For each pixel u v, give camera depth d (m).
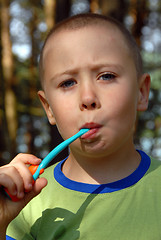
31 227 1.25
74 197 1.21
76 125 1.11
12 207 1.12
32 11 7.61
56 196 1.25
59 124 1.17
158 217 1.10
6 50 7.22
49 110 1.34
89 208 1.17
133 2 5.45
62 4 4.18
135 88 1.17
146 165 1.23
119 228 1.10
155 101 6.54
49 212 1.23
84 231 1.13
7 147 6.93
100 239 1.10
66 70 1.15
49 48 1.23
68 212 1.19
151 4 6.12
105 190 1.18
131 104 1.14
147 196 1.14
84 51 1.14
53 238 1.17
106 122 1.08
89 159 1.19
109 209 1.14
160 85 6.11
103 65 1.12
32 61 7.85
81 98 1.08
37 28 7.76
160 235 1.07
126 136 1.13
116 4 3.93
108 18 1.26
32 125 8.07
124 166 1.21
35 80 7.81
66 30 1.21
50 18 6.09
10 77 7.33
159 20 6.24
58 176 1.31
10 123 7.27
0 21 7.05
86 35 1.17
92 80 1.12
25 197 1.13
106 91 1.10
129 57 1.18
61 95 1.16
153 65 6.33
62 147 1.10
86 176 1.22
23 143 8.23
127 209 1.13
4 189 1.09
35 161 1.15
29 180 1.08
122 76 1.14
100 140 1.08
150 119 6.91
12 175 1.07
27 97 7.86
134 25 5.54
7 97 7.30
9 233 1.26
